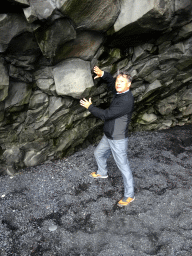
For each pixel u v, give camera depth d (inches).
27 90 99.3
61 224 94.0
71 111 120.0
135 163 136.3
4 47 77.0
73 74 97.3
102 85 117.6
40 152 128.1
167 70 128.6
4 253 80.7
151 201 105.8
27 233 88.9
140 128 176.6
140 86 135.3
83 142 150.9
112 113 86.7
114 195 110.1
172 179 122.1
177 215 97.8
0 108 95.7
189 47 115.0
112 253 80.0
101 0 75.5
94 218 96.7
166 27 94.4
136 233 88.5
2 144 112.7
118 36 94.0
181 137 165.9
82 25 80.7
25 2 66.2
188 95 163.5
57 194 110.6
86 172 126.9
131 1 81.9
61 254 81.0
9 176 121.9
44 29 75.9
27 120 110.2
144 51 108.9
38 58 89.5
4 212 97.5
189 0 83.8
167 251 80.2
